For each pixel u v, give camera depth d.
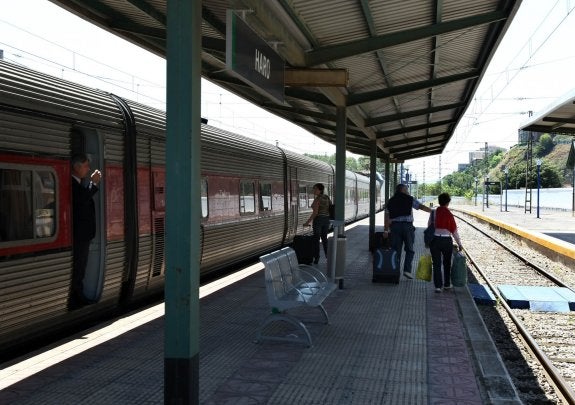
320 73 7.97
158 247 8.77
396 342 6.74
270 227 15.40
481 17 7.51
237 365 5.84
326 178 23.67
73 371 5.57
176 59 3.96
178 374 4.06
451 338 6.93
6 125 5.68
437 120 17.97
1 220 5.56
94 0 6.95
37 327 6.40
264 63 5.48
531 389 6.22
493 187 88.81
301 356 6.17
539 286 12.84
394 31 8.32
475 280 14.02
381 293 9.85
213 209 11.14
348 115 11.95
